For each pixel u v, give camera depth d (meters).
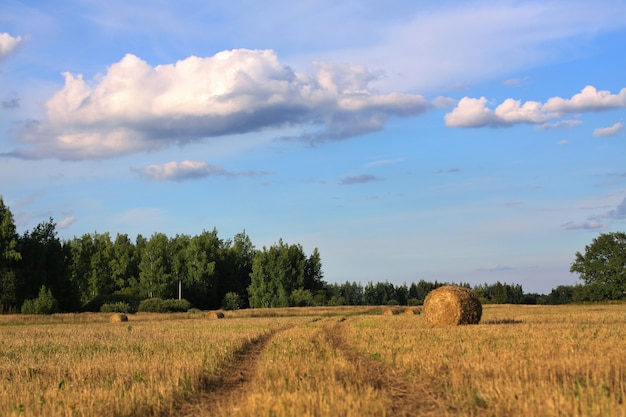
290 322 40.34
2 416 10.96
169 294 98.81
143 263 98.44
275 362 16.30
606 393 10.56
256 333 28.27
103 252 103.06
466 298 31.41
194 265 105.81
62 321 50.41
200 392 13.66
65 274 77.62
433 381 13.37
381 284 139.50
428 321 31.94
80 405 11.39
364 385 12.59
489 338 21.58
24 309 62.75
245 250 125.81
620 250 98.25
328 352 18.77
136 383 13.52
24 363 18.17
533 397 10.38
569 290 128.50
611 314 41.31
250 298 102.81
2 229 70.88
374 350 19.02
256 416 10.23
